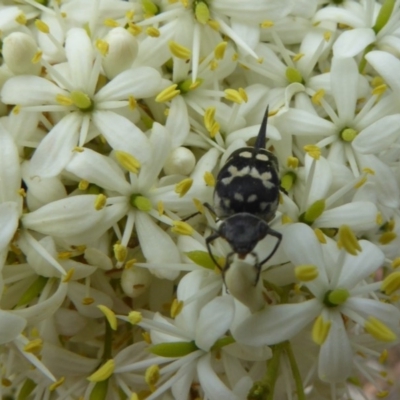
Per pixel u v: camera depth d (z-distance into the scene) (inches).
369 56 2.3
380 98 2.3
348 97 2.3
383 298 2.4
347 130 2.3
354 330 2.4
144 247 2.2
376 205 2.2
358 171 2.3
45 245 2.1
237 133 2.3
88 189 2.2
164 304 2.3
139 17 2.4
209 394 2.1
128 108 2.2
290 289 2.2
